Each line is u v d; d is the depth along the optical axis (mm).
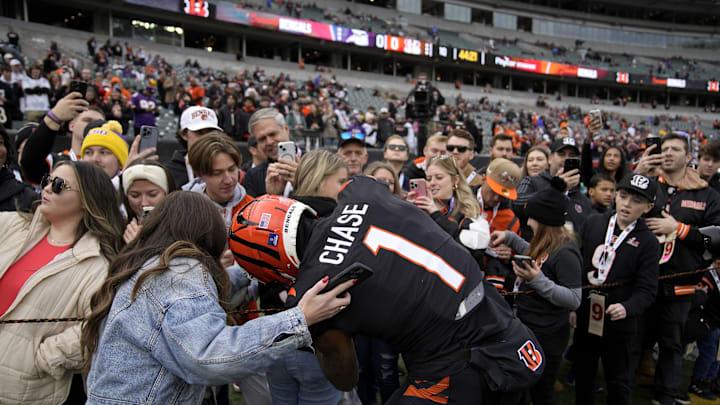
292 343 1238
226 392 2367
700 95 49219
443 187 2578
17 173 3406
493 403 1440
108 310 1304
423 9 44562
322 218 1509
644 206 2621
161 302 1229
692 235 2979
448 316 1386
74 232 1770
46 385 1646
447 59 37188
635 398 3287
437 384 1406
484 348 1421
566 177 2498
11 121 7590
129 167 2176
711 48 52625
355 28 36781
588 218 3006
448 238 1518
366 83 34469
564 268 2348
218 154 2227
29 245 1750
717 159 3613
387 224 1428
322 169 1931
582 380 2789
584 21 50469
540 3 50688
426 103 7945
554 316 2385
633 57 50594
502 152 4605
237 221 1458
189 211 1394
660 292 3076
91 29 27375
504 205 3086
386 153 4027
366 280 1336
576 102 43250
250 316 2184
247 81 22766
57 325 1643
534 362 1490
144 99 8289
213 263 1389
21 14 24672
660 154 3324
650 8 52969
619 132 35875
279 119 2885
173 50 27766
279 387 1987
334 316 1366
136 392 1235
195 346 1183
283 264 1423
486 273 2615
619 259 2670
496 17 46625
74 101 2658
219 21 29500
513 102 39719
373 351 2617
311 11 36438
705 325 3211
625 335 2602
